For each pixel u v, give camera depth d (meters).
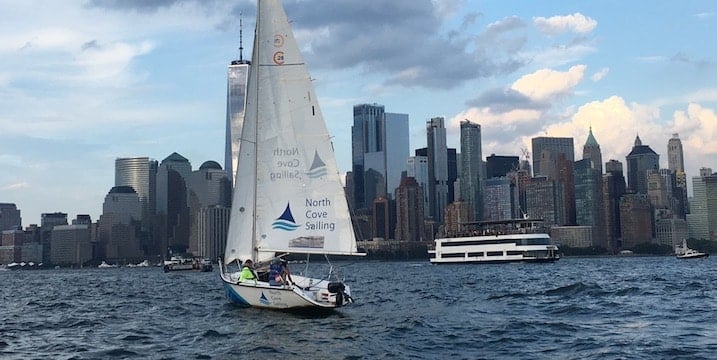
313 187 40.34
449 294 64.00
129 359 29.09
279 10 40.81
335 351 29.58
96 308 57.94
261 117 40.88
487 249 190.38
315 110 40.56
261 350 30.08
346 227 40.16
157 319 44.81
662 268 144.75
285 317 40.16
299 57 40.72
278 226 40.41
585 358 26.91
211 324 39.16
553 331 34.31
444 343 31.31
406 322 38.62
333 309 42.94
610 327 35.47
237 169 42.06
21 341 35.34
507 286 77.12
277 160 40.56
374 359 27.73
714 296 53.47
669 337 31.52
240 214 42.00
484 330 35.22
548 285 77.31
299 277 42.44
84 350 31.78
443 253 198.38
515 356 27.81
